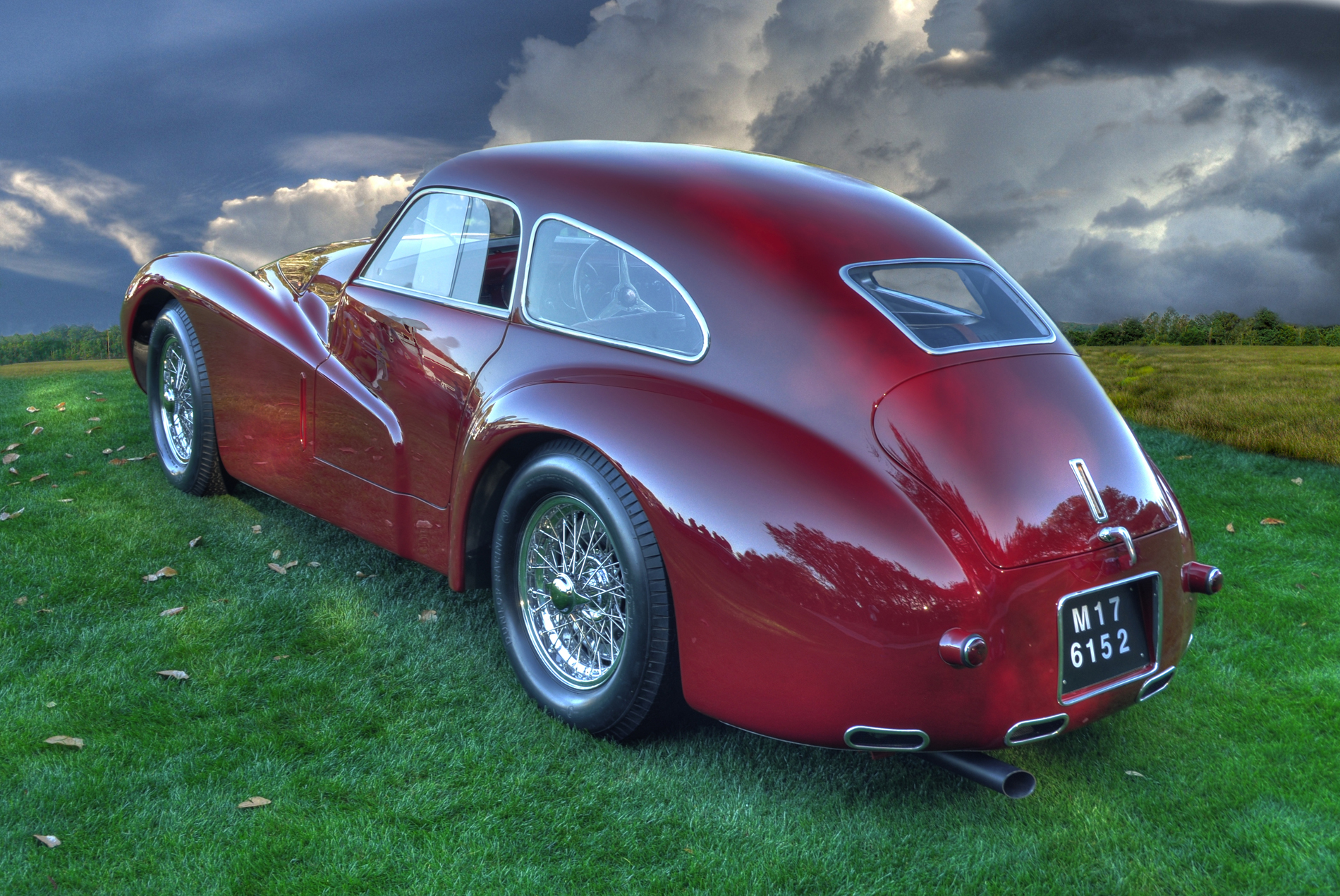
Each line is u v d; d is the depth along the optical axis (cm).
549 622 270
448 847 203
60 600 317
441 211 318
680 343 239
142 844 197
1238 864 210
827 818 223
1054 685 206
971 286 257
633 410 235
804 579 204
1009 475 210
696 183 267
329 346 341
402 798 220
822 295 232
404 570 363
